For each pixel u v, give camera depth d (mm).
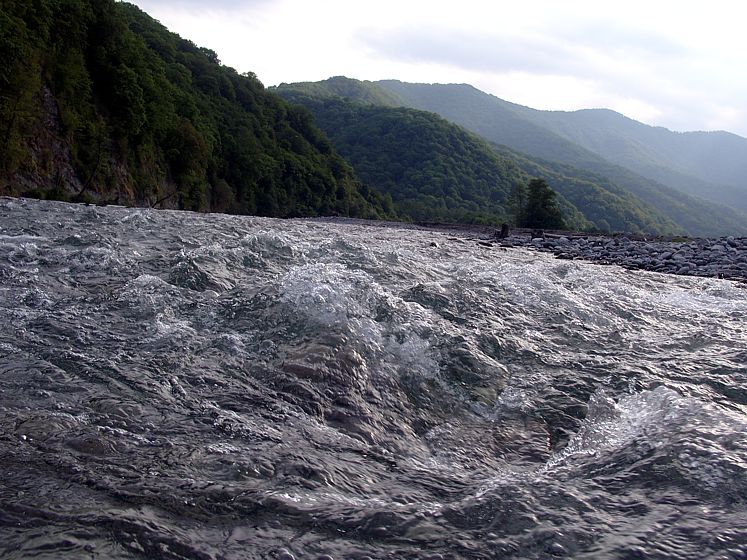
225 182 60469
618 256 14891
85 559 1881
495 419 3436
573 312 5621
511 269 7527
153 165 44219
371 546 2066
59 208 12344
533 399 3654
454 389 3754
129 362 3664
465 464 2887
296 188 74312
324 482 2504
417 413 3420
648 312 6004
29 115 28125
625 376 3979
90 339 4016
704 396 3643
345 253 7547
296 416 3162
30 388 3199
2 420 2809
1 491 2217
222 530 2102
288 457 2686
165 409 3100
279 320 4434
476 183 116375
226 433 2881
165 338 4117
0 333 3994
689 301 7012
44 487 2273
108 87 38656
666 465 2643
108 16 39312
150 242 8102
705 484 2469
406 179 116000
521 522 2236
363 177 117562
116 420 2910
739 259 13758
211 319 4547
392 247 10758
